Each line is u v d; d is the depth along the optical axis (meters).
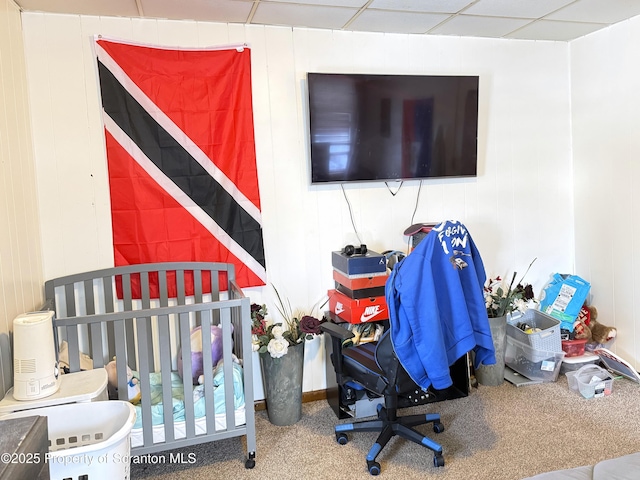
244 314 2.20
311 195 2.97
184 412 2.20
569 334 3.22
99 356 2.07
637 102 2.97
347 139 2.87
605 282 3.29
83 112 2.55
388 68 3.05
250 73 2.77
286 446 2.48
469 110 3.07
